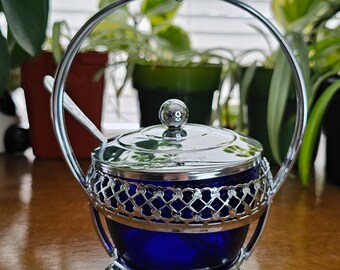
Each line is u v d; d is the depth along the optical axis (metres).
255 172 0.31
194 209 0.29
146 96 0.62
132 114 0.95
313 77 0.57
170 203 0.29
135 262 0.32
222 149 0.30
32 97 0.63
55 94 0.32
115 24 0.68
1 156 0.68
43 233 0.43
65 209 0.49
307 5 0.66
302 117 0.33
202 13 0.94
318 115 0.50
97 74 0.62
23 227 0.45
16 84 0.68
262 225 0.34
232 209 0.29
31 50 0.49
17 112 0.71
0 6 0.53
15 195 0.53
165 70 0.60
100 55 0.62
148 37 0.67
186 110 0.32
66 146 0.33
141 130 0.34
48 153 0.66
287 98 0.54
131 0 0.31
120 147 0.31
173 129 0.32
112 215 0.30
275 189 0.34
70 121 0.63
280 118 0.52
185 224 0.29
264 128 0.61
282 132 0.58
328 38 0.59
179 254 0.30
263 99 0.60
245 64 0.65
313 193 0.53
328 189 0.55
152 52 0.66
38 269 0.37
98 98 0.64
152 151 0.30
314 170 0.62
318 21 0.63
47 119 0.64
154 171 0.28
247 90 0.60
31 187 0.56
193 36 0.94
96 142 0.65
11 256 0.39
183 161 0.29
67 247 0.41
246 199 0.30
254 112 0.62
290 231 0.44
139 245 0.31
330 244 0.41
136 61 0.64
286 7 0.67
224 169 0.29
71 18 0.93
